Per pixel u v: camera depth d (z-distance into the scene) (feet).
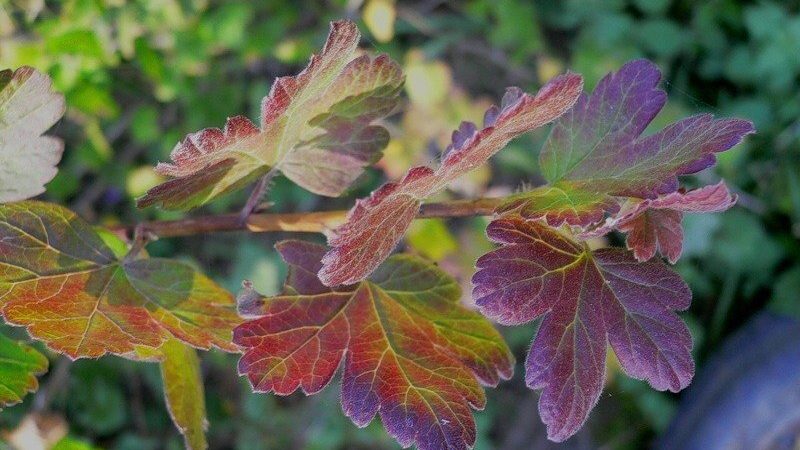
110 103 1.12
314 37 1.53
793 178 1.69
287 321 0.61
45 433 1.13
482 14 1.66
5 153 0.60
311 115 0.63
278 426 1.62
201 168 0.59
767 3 1.73
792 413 1.48
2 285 0.59
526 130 0.56
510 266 0.58
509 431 1.70
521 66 1.74
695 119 0.60
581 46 1.73
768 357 1.56
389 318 0.62
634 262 0.59
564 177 0.63
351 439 1.61
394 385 0.61
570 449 1.67
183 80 1.35
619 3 1.76
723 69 1.77
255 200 0.65
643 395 1.64
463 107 1.47
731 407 1.53
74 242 0.61
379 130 0.66
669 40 1.74
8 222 0.60
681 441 1.57
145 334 0.59
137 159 1.53
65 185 1.41
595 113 0.63
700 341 1.67
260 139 0.60
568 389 0.58
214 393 1.65
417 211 0.57
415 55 1.50
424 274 0.64
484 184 1.40
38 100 0.60
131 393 1.60
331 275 0.56
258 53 1.45
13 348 0.66
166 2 1.26
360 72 0.64
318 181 0.66
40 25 1.09
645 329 0.59
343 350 0.61
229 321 0.62
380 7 1.45
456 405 0.60
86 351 0.57
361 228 0.55
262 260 1.56
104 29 1.11
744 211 1.69
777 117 1.72
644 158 0.61
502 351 0.63
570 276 0.59
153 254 1.60
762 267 1.68
